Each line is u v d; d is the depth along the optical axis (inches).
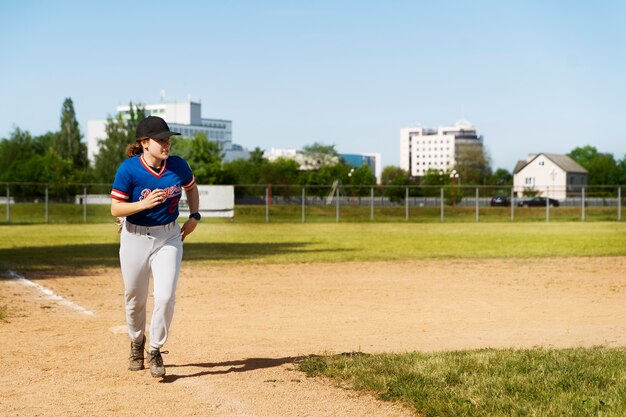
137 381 239.6
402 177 3814.0
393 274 637.9
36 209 1991.9
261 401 215.3
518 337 339.9
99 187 3063.5
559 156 4148.6
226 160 5689.0
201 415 202.1
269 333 346.6
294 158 5196.9
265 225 1670.8
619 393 212.8
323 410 206.5
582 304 454.6
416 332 353.4
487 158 5157.5
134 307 249.4
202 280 590.2
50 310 416.8
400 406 209.6
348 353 282.4
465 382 226.7
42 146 4985.2
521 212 2224.4
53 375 247.8
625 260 770.8
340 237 1211.9
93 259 780.0
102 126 6747.1
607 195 3885.3
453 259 786.8
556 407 199.3
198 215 252.1
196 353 289.9
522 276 619.2
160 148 234.2
